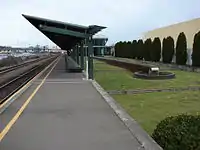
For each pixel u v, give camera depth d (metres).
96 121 7.32
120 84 20.58
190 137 4.76
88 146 5.30
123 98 15.09
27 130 6.45
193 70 31.89
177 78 24.44
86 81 18.08
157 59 44.59
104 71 33.09
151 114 11.12
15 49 161.88
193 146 4.71
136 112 11.53
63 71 28.56
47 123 7.12
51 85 15.86
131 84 20.52
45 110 8.83
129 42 62.88
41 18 19.53
